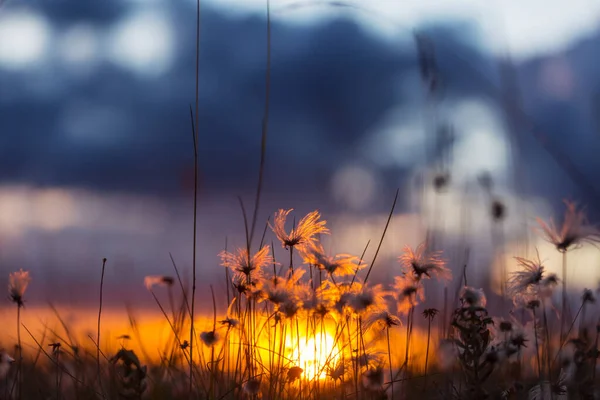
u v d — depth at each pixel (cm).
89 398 293
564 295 290
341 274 264
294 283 265
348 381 277
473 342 240
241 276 273
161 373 309
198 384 293
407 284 274
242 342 283
